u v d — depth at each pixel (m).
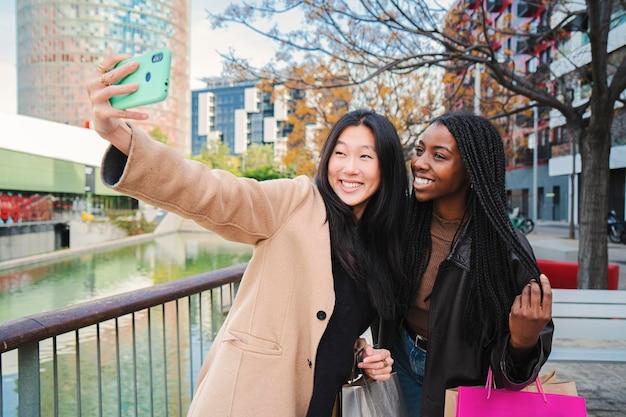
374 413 1.38
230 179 1.16
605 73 5.18
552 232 21.50
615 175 21.70
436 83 9.53
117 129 1.03
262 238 1.25
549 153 28.30
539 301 1.18
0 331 1.29
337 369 1.26
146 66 0.96
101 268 18.03
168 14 87.62
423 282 1.52
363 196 1.35
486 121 1.42
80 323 1.52
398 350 1.70
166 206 1.09
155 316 7.59
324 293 1.25
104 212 28.55
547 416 1.26
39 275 16.36
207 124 135.00
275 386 1.19
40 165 21.53
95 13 82.19
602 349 2.88
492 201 1.33
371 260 1.36
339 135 1.38
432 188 1.41
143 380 5.10
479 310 1.37
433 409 1.44
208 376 1.26
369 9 5.32
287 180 1.35
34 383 1.40
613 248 14.48
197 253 22.98
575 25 6.32
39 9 83.00
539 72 7.43
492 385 1.39
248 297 1.25
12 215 19.59
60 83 82.19
